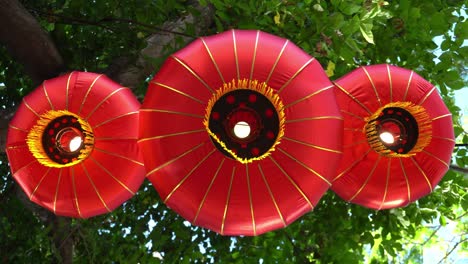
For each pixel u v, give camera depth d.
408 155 2.85
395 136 2.86
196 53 2.58
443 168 2.93
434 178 2.91
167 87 2.56
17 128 3.06
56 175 3.01
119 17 5.21
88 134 2.95
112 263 6.41
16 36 4.26
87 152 2.94
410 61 5.25
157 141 2.53
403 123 2.90
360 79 2.89
